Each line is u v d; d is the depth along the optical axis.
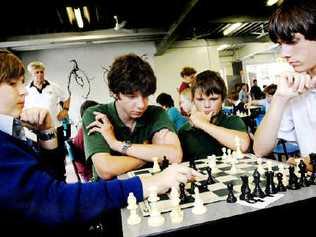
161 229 0.83
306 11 1.01
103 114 1.66
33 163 0.86
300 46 1.06
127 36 7.61
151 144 1.65
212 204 0.98
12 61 0.93
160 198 1.10
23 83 0.98
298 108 1.37
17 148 0.86
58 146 1.39
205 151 1.95
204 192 1.12
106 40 7.81
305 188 1.03
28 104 4.70
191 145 1.96
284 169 1.32
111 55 8.94
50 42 7.29
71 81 8.73
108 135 1.61
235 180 1.27
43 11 5.48
